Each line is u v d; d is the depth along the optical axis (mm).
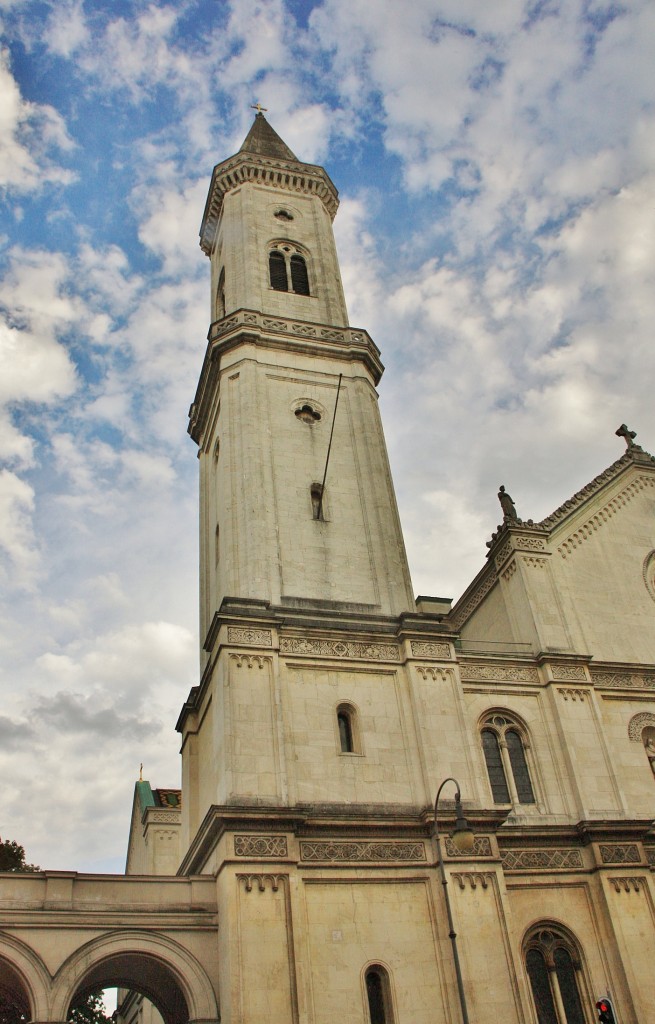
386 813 27875
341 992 24609
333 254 47562
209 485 41594
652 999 27422
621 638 36375
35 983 24172
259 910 24656
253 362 38781
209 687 32312
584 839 30234
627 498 40781
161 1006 31172
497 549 38500
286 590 32812
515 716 32688
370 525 35531
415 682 30500
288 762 27938
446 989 25281
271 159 50094
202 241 54094
